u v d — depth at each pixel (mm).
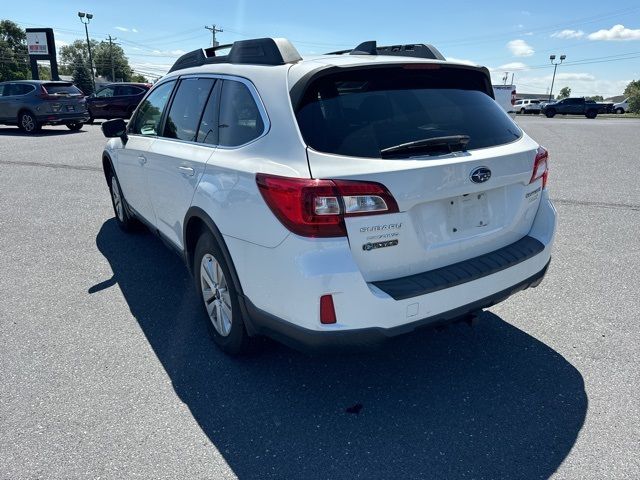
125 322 3693
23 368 3100
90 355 3252
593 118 39719
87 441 2482
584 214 6410
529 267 2918
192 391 2887
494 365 3125
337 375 3045
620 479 2229
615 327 3553
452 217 2627
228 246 2795
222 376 3033
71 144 13680
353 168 2303
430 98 2793
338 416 2680
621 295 4051
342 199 2256
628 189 7914
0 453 2398
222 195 2801
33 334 3506
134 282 4402
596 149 13164
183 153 3395
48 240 5492
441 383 2955
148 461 2357
